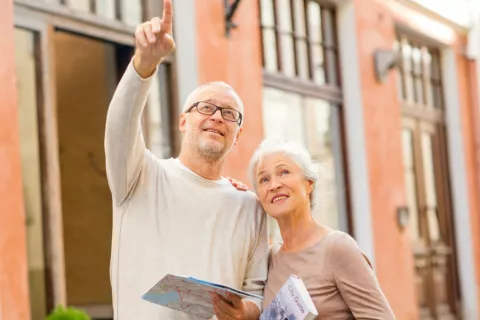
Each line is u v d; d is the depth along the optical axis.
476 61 11.09
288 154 3.08
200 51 6.44
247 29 6.95
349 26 8.68
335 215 8.53
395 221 9.10
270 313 2.89
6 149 4.73
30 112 5.31
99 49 6.71
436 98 10.66
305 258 2.99
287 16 7.86
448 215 10.56
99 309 7.29
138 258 3.01
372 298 2.88
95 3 5.72
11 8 4.84
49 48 5.35
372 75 8.91
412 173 9.92
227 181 3.24
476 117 11.04
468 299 10.65
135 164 2.99
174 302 2.84
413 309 9.23
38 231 5.34
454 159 10.71
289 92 7.75
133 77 2.84
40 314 5.37
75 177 7.27
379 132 8.95
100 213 7.29
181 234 3.03
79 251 7.33
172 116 6.30
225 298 2.78
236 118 3.16
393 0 9.44
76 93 7.07
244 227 3.12
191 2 6.42
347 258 2.91
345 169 8.68
